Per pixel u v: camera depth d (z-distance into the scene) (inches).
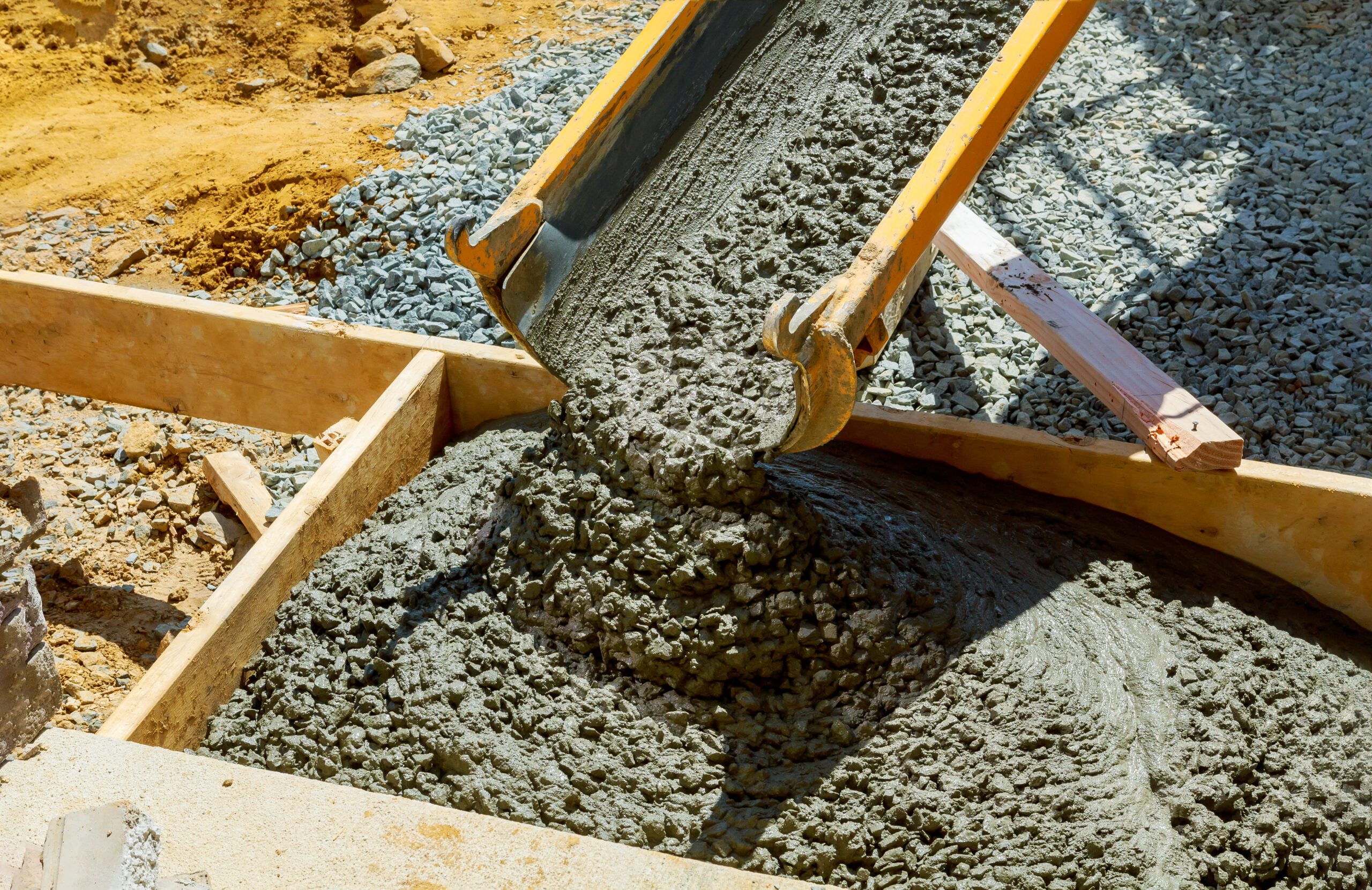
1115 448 128.3
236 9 324.8
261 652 116.9
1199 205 209.5
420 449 144.9
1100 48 259.1
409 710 106.9
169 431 193.0
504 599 116.3
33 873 72.6
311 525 123.3
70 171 271.4
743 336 122.6
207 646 107.9
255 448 188.1
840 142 140.0
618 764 102.7
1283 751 103.3
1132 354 147.1
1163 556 124.6
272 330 151.3
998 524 125.4
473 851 81.1
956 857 93.4
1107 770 98.4
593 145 127.5
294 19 321.7
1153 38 263.3
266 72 316.2
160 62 323.6
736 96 144.9
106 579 168.2
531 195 120.2
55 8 324.5
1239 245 200.4
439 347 147.0
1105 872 92.4
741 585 105.4
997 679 103.9
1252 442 166.7
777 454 106.4
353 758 104.5
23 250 243.8
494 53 307.7
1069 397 175.2
